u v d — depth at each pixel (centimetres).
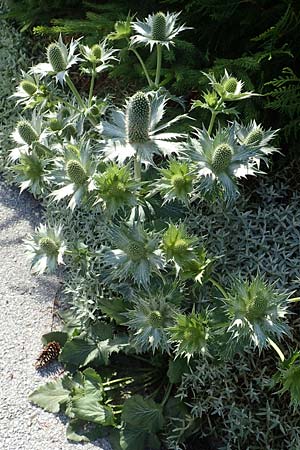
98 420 57
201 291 61
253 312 46
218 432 58
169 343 55
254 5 70
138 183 51
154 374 63
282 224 64
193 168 51
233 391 55
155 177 66
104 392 60
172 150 51
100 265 68
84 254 59
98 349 63
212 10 72
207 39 78
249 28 73
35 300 71
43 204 79
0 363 64
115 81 86
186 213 66
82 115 62
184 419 56
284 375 46
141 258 51
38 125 61
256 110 71
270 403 56
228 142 51
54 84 88
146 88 70
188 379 57
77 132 62
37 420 60
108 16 81
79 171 52
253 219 66
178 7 79
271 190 67
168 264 58
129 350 62
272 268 61
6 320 69
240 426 54
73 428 58
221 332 49
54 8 92
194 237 51
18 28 100
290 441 54
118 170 51
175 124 73
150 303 54
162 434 58
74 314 68
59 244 57
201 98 74
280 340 57
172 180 52
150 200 61
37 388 62
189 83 72
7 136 86
